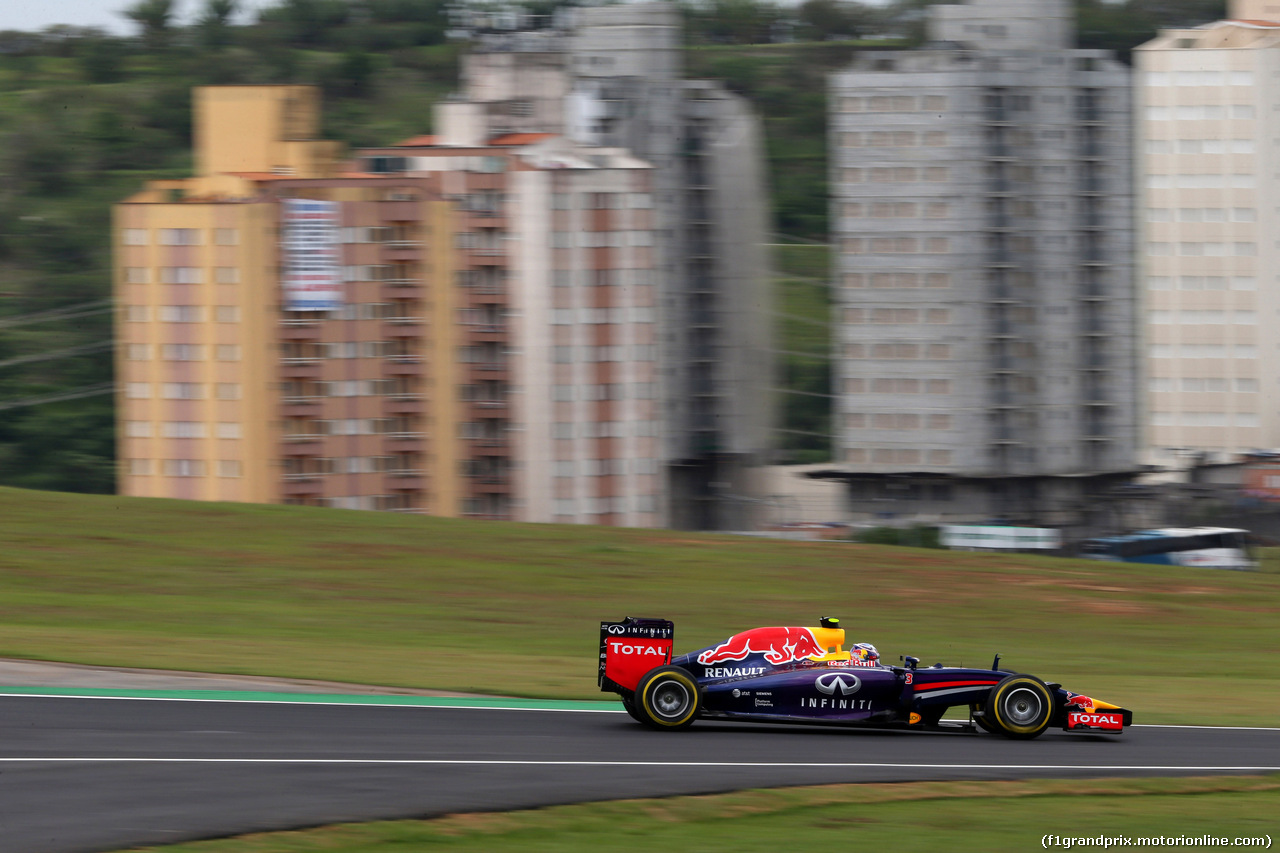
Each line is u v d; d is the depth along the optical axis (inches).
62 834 1790.1
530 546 6752.0
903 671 2726.4
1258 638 5605.3
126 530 6604.3
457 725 2674.7
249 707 2819.9
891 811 2015.3
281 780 2098.9
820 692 2672.2
